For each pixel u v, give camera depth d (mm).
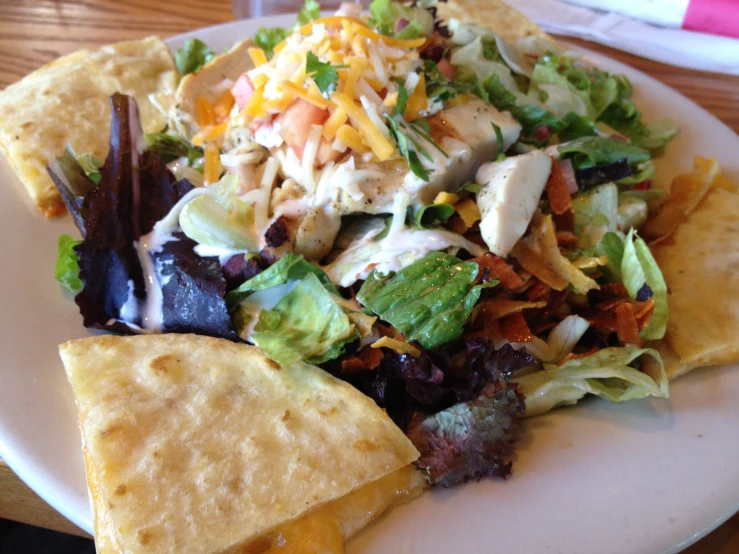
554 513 164
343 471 165
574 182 243
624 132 290
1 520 275
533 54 317
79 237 233
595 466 174
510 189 222
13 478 193
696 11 365
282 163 240
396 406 196
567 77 297
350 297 220
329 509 162
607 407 190
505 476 171
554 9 390
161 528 153
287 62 237
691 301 212
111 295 222
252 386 185
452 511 165
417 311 200
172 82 292
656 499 165
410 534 162
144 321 219
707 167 257
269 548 157
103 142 261
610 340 212
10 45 342
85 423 172
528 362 193
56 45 344
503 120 255
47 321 208
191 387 183
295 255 218
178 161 267
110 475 161
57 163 238
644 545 158
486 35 303
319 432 174
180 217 227
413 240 219
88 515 163
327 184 226
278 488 161
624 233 243
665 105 300
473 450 173
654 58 356
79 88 277
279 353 192
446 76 277
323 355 198
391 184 229
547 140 269
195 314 211
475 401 181
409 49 261
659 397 190
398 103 229
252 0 382
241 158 243
